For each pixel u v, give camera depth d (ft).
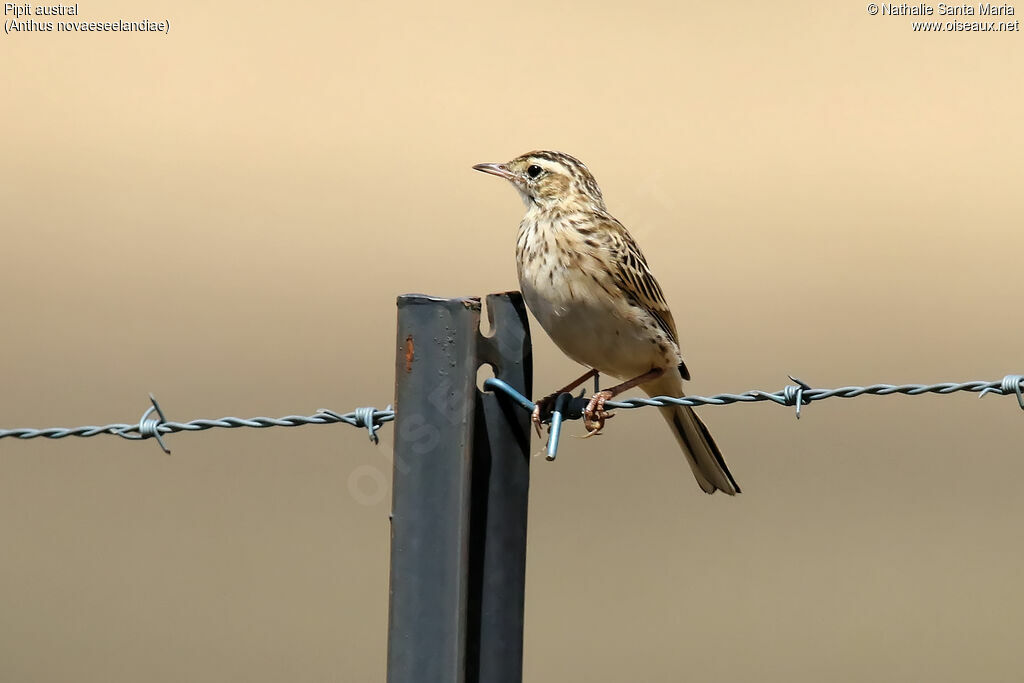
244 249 66.59
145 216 69.36
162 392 54.75
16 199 69.51
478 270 66.18
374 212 69.77
